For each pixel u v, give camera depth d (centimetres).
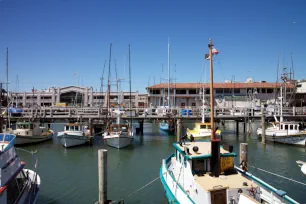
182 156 1408
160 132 5112
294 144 3422
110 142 3297
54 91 9631
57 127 6056
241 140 3988
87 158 2755
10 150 1226
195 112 4625
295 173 2156
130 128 3828
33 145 3444
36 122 3769
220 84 8100
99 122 4650
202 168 1295
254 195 1094
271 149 3250
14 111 4422
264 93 7762
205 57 1340
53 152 3044
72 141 3284
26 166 2422
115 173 2217
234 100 7350
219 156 1245
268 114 4509
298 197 1623
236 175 1270
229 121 8088
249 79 8850
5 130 3209
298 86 6956
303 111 4534
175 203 1308
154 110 5653
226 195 1076
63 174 2162
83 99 9581
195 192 1170
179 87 7906
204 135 3306
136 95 9406
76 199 1630
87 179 2025
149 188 1839
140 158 2780
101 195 1445
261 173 2144
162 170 1736
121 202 1512
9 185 1178
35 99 9662
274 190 1192
